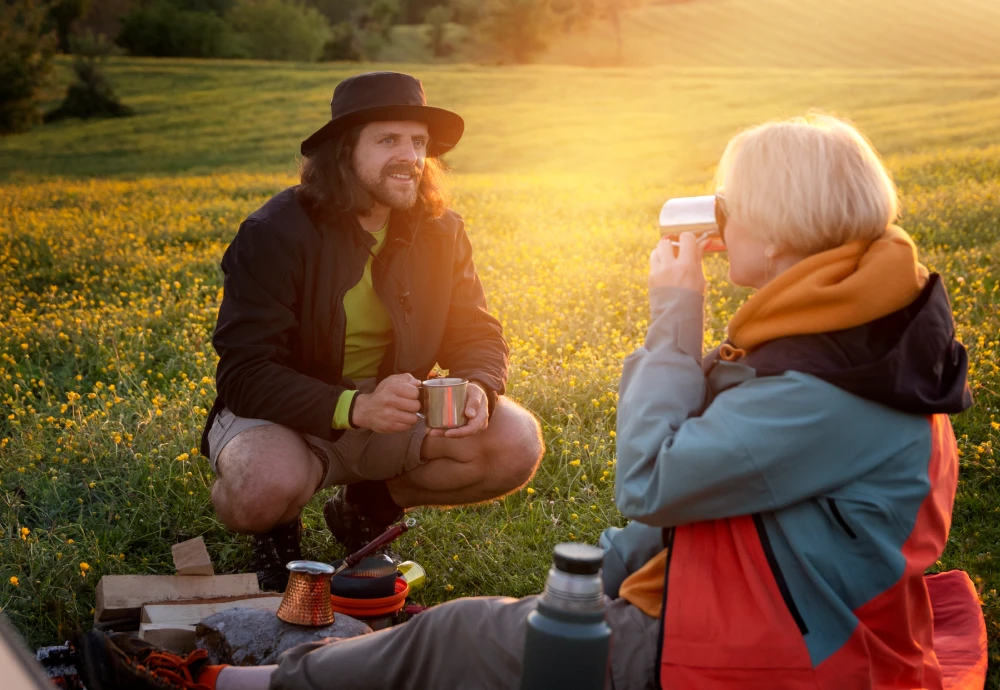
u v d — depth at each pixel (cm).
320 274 335
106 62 3488
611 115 2802
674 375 211
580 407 529
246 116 3005
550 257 998
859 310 195
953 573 296
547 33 4044
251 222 331
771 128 212
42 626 329
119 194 1847
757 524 198
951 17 2802
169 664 235
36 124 2933
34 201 1736
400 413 309
